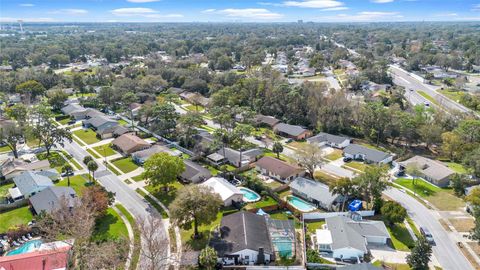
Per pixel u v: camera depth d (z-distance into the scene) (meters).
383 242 59.12
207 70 186.00
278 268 52.06
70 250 51.81
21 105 116.94
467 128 97.75
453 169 89.50
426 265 52.50
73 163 92.19
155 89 165.75
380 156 93.19
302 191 74.56
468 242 59.94
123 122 127.62
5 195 75.25
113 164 91.62
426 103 146.00
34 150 101.31
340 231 58.88
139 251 55.47
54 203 64.50
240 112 124.94
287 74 199.38
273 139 112.31
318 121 118.50
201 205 57.06
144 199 73.12
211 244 55.88
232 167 89.62
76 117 131.25
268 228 61.16
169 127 111.38
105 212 65.38
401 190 79.25
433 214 69.00
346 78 184.38
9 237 57.75
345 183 67.88
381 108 108.44
